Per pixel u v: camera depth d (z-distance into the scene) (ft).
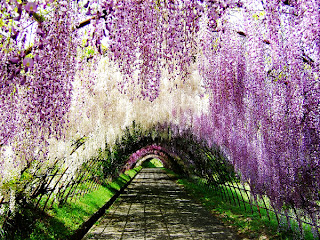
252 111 14.35
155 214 23.88
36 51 8.77
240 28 13.73
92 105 17.51
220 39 12.80
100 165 30.40
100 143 21.61
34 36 8.57
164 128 28.14
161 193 40.11
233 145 17.56
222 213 23.17
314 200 11.93
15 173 11.25
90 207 22.21
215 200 30.22
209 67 15.06
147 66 11.50
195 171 46.26
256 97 13.71
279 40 11.14
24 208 13.84
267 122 13.50
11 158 10.95
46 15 8.55
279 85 12.60
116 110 19.83
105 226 19.26
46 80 9.17
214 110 17.63
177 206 28.19
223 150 21.61
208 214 23.80
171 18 9.78
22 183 12.27
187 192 41.16
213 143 22.98
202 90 18.48
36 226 13.50
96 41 8.83
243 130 16.38
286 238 13.48
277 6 10.75
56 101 9.72
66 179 18.71
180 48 10.55
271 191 14.46
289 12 10.61
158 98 21.36
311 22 9.78
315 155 11.56
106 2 8.40
